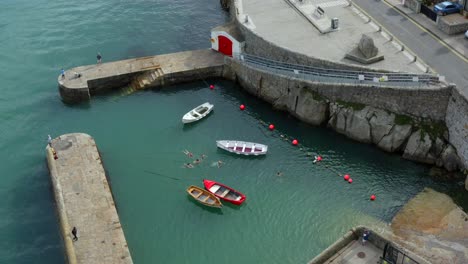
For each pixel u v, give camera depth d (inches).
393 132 2544.3
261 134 2755.9
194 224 2260.1
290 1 3282.5
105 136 2748.5
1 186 2469.2
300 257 2111.2
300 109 2792.8
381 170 2503.7
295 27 3021.7
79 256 2009.1
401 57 2669.8
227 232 2223.2
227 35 3102.9
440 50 2723.9
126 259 1999.3
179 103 2984.7
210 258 2112.5
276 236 2201.0
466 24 2827.3
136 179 2486.5
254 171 2527.1
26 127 2827.3
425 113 2477.9
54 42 3506.4
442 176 2431.1
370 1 3297.2
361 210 2299.5
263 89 2950.3
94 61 3321.9
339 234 2196.1
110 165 2566.4
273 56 2878.9
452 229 2143.2
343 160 2573.8
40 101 3014.3
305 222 2257.6
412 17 3061.0
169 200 2374.5
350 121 2650.1
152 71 3115.2
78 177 2380.7
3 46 3464.6
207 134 2758.4
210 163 2571.4
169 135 2751.0
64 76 3053.6
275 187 2436.0
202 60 3181.6
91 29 3649.1
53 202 2380.7
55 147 2556.6
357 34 2928.2
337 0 3309.5
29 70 3255.4
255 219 2279.8
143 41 3523.6
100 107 2965.1
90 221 2159.2
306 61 2733.8
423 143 2479.1
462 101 2305.6
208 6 3973.9
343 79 2613.2
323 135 2728.8
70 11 3863.2
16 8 3895.2
